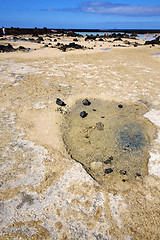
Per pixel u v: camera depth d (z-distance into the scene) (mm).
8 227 2701
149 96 7266
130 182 3598
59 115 5730
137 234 2711
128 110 6301
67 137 4848
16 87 7523
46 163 3871
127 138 4914
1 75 8820
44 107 6051
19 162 3848
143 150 4496
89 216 2906
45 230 2689
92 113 6070
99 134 5039
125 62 12727
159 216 2969
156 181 3613
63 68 10570
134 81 8875
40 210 2949
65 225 2764
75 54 14641
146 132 5137
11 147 4238
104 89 7789
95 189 3377
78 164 3928
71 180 3520
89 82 8516
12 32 36844
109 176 3730
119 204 3129
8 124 5047
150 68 11320
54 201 3100
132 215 2963
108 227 2773
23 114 5578
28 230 2678
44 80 8492
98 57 13922
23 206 2996
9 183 3373
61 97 6859
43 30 41344
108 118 5820
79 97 7027
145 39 33219
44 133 4828
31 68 10281
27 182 3414
